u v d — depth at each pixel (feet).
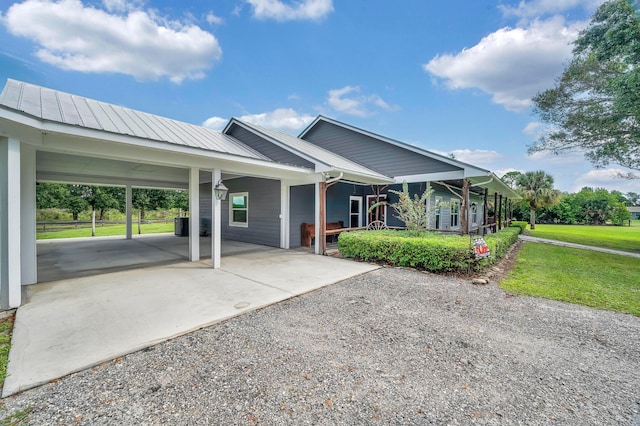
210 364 8.32
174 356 8.74
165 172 32.68
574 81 31.99
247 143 32.37
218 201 20.85
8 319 11.34
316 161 26.16
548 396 7.11
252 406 6.60
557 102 33.96
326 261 23.67
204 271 19.94
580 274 20.59
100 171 31.01
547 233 63.72
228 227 38.86
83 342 9.48
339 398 6.91
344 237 24.73
